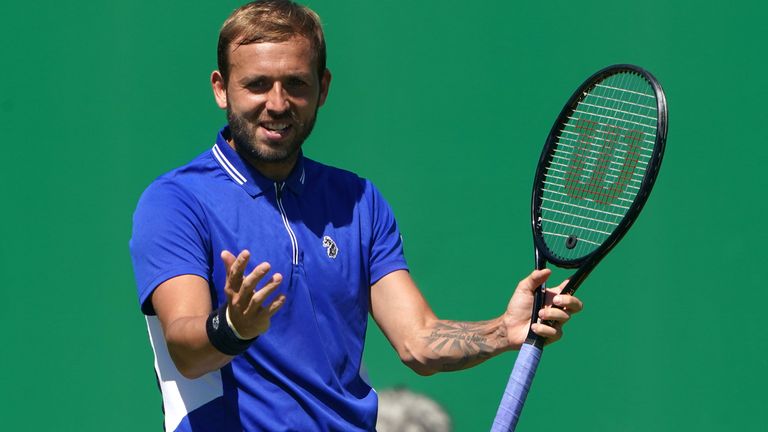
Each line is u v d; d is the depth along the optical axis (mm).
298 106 11320
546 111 19828
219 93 12016
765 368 19750
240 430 11203
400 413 19531
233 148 11805
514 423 11344
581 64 19797
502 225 19859
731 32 19797
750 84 19812
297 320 11430
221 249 11336
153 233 11164
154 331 11555
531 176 19828
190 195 11367
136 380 19797
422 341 12156
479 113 19922
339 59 20000
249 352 11211
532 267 19812
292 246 11523
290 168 11734
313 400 11383
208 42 19938
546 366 19906
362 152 19984
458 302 19906
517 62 19891
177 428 11352
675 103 19828
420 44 19984
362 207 12297
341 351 11719
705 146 19859
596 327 19891
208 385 11289
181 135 19922
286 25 11250
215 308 11414
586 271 11531
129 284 19875
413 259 19922
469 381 19609
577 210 17625
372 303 12492
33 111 19859
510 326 11891
